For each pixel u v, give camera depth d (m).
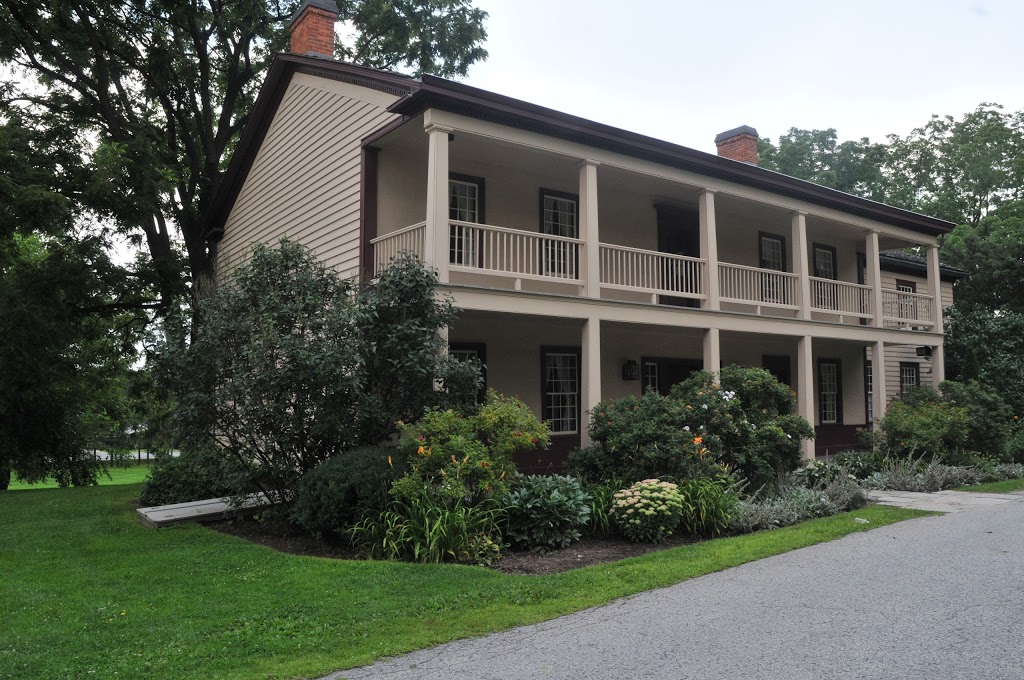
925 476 12.66
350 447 8.92
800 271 15.33
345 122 12.83
